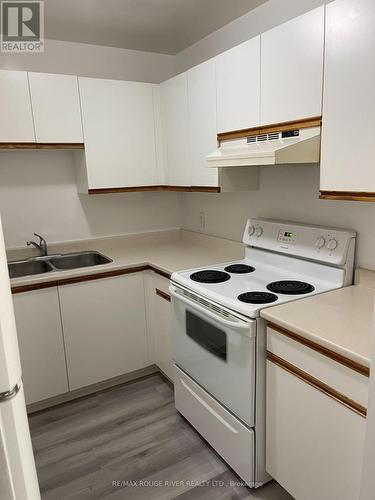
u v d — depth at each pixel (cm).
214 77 201
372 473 103
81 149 241
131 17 217
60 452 194
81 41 253
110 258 253
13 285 203
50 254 265
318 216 192
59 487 172
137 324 249
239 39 224
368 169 130
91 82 233
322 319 137
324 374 126
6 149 219
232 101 190
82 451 194
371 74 124
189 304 183
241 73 181
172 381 238
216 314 164
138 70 281
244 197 242
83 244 278
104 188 248
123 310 242
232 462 172
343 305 151
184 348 200
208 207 279
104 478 177
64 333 224
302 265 192
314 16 141
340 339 120
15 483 74
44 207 262
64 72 253
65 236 273
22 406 77
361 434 116
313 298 160
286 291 167
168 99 248
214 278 191
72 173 268
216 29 240
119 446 197
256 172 225
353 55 129
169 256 255
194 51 266
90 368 237
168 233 312
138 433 206
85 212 277
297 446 143
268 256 213
